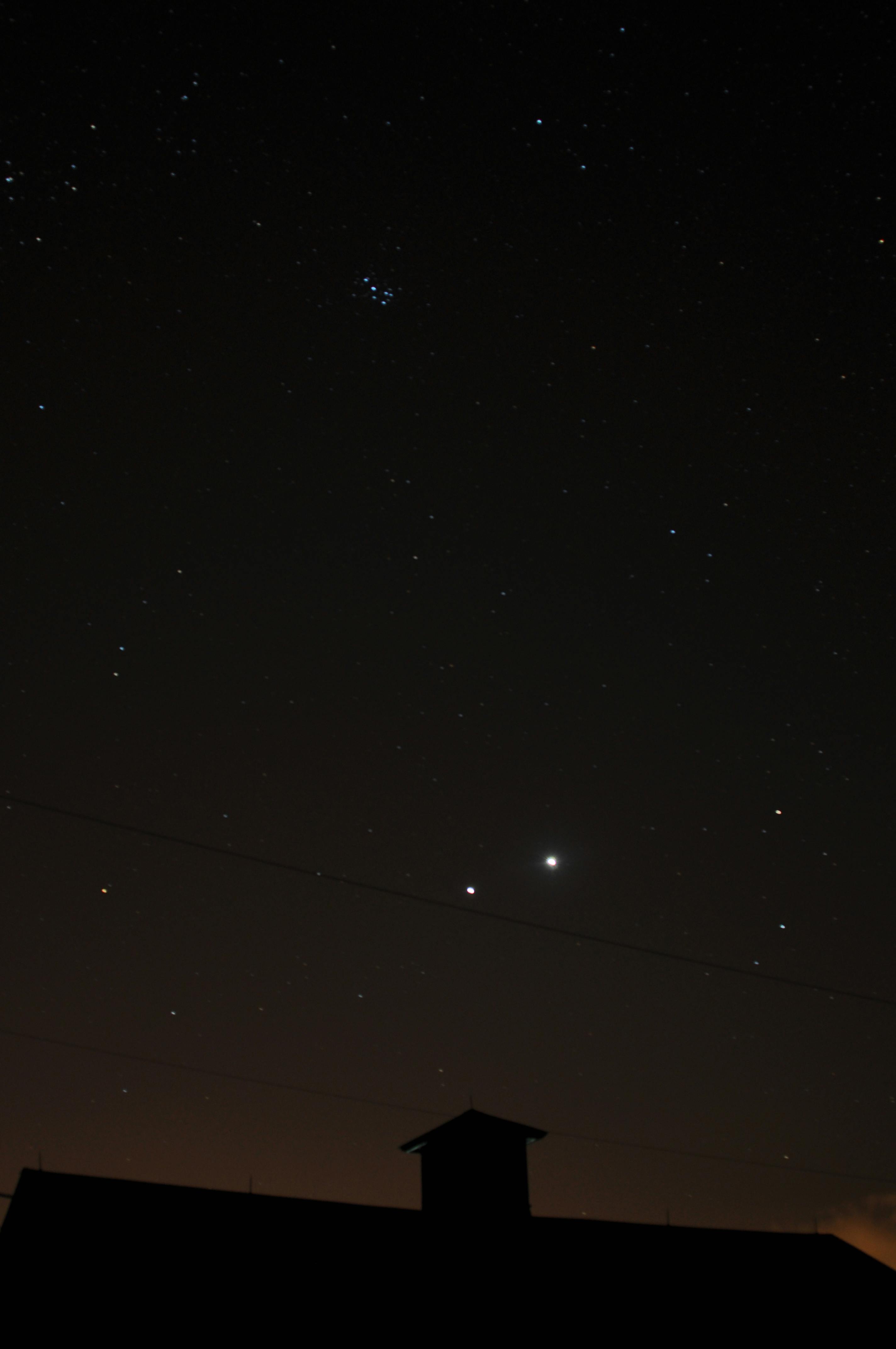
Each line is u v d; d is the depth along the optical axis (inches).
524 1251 490.3
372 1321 413.1
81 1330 364.5
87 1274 393.7
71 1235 414.3
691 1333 469.1
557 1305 460.8
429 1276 455.5
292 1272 431.8
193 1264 418.6
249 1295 408.2
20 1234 407.5
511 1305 450.3
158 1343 368.5
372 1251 465.1
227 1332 383.2
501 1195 499.2
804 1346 483.2
